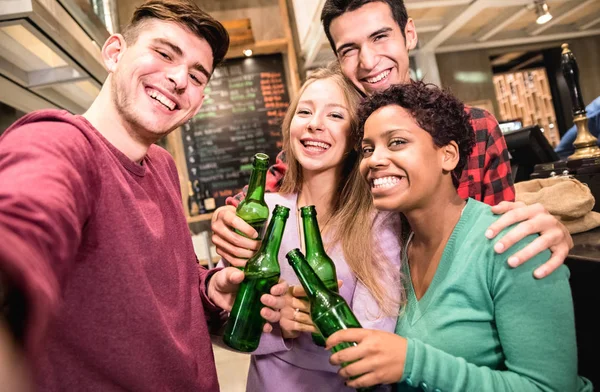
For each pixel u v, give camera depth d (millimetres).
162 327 750
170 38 812
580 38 3885
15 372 356
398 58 1344
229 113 3660
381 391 867
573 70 1564
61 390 679
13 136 614
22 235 442
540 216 752
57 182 543
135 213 767
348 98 1117
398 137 786
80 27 1544
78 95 1979
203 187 3619
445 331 775
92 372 704
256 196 969
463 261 790
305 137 1097
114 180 740
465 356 760
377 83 1367
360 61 1348
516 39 3592
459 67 3742
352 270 984
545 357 685
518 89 4652
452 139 825
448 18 2871
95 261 701
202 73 882
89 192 677
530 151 1951
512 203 803
